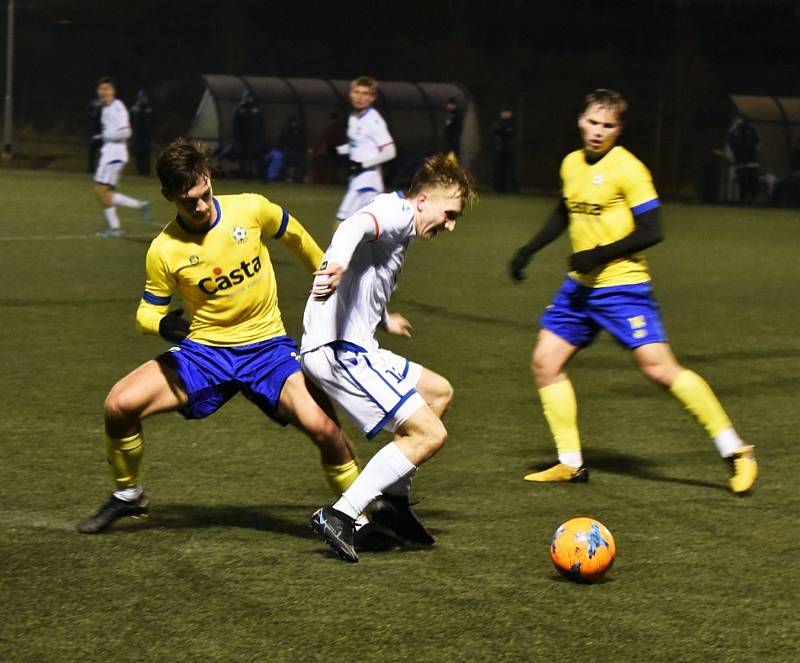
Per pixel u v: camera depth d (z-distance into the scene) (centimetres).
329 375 775
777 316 1934
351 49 7188
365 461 1046
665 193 5162
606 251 962
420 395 808
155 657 615
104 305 1820
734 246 3080
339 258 724
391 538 799
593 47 6938
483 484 976
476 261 2592
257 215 807
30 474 962
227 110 5066
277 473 988
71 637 639
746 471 961
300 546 803
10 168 5366
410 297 2036
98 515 826
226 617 671
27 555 771
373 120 2355
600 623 675
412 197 775
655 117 6022
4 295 1894
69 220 3134
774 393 1355
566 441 988
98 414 1164
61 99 7000
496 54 6812
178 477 970
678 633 663
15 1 7175
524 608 695
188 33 7350
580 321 997
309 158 5094
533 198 4659
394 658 620
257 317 816
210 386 811
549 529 855
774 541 834
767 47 6675
